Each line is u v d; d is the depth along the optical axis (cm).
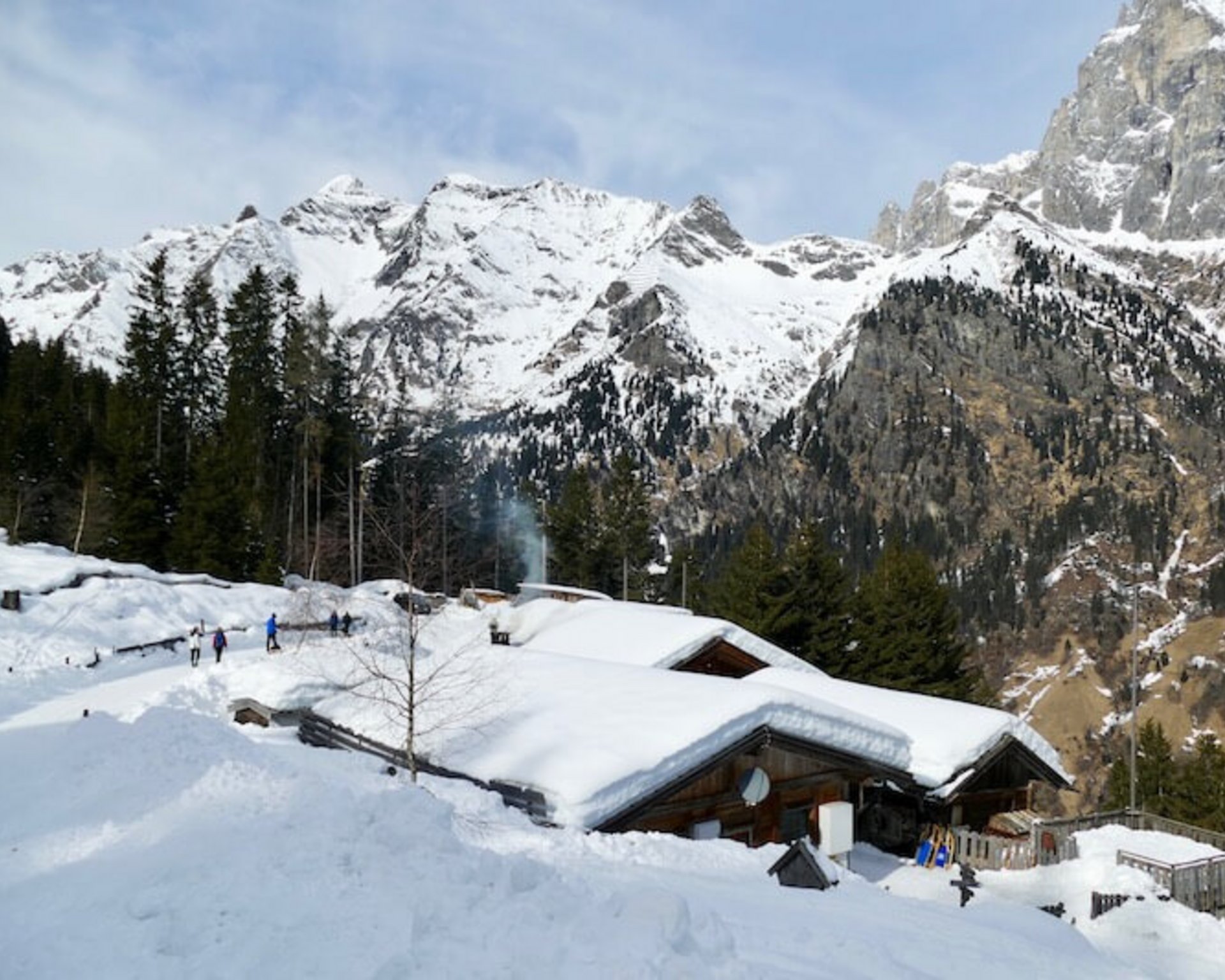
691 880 1361
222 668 3294
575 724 2083
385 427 9106
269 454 8112
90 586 4725
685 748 1953
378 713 2319
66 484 6956
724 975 762
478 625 3625
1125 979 1236
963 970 1043
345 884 880
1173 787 5119
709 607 5966
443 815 1098
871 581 5475
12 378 8425
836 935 1052
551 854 1438
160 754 1362
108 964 731
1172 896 2377
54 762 1411
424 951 733
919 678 4978
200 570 6184
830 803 2316
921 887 2408
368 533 7088
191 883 878
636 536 8944
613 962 721
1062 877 2467
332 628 4078
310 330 7588
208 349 9181
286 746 1983
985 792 2948
